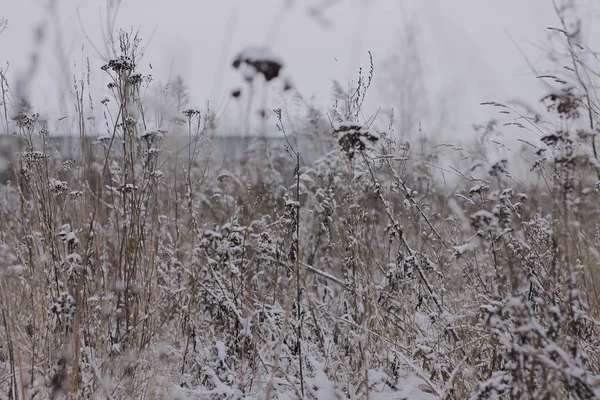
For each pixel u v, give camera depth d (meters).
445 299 3.49
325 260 4.10
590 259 2.47
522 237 2.87
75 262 2.74
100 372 2.77
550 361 1.96
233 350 3.26
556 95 2.01
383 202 3.26
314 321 3.32
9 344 2.54
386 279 3.36
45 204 3.00
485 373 2.82
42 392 2.68
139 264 3.10
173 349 3.14
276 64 1.48
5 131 3.02
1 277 2.59
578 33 2.36
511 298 2.08
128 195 3.19
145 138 3.17
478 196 3.11
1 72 2.95
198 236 3.25
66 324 2.74
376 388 3.09
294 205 3.21
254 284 3.65
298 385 3.12
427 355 2.92
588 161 2.02
